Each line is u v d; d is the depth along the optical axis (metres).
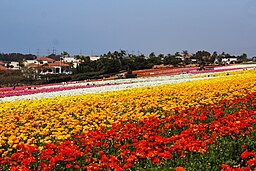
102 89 29.22
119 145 10.51
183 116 13.49
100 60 78.31
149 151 9.05
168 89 23.73
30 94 30.38
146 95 21.36
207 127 11.88
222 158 9.36
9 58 169.50
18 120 15.55
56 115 15.67
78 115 15.57
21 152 9.49
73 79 59.97
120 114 15.95
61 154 9.07
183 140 9.43
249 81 24.73
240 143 10.25
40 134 12.64
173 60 92.06
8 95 31.06
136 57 86.06
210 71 49.88
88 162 9.09
